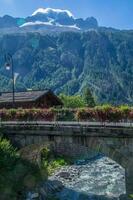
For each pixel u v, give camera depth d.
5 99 73.62
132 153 37.12
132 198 35.78
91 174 58.56
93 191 47.72
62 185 49.84
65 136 41.56
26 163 44.28
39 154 51.62
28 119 48.69
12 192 35.69
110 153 38.50
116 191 47.56
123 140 37.62
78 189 48.84
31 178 41.31
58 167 61.91
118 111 40.50
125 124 39.38
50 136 42.88
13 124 45.84
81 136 40.38
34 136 44.09
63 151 68.75
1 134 45.38
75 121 43.78
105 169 62.75
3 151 40.47
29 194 38.28
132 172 37.12
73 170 60.78
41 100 72.94
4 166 38.62
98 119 41.81
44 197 41.88
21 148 44.84
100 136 38.91
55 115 47.41
